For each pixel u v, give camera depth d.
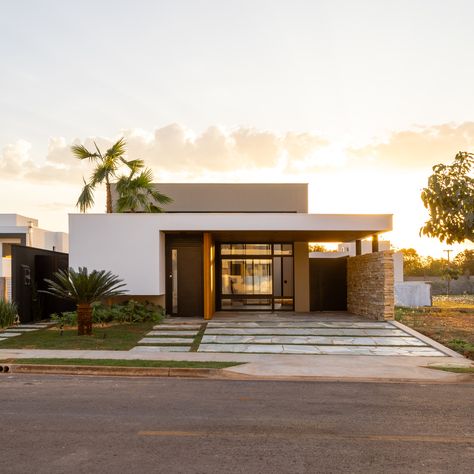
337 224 18.48
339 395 8.85
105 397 8.48
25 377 10.37
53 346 13.58
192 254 20.22
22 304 18.73
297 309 22.94
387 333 16.19
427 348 13.95
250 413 7.50
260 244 23.14
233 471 5.21
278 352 13.23
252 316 20.47
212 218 18.53
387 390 9.33
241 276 22.98
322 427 6.81
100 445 5.98
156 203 25.89
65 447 5.91
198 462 5.45
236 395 8.74
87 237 18.61
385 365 11.62
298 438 6.31
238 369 10.88
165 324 17.92
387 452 5.83
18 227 30.16
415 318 19.25
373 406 8.03
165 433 6.46
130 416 7.26
